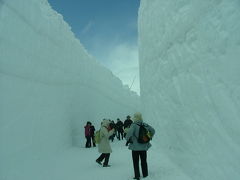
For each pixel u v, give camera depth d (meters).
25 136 7.34
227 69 4.33
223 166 4.53
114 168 8.22
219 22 4.59
